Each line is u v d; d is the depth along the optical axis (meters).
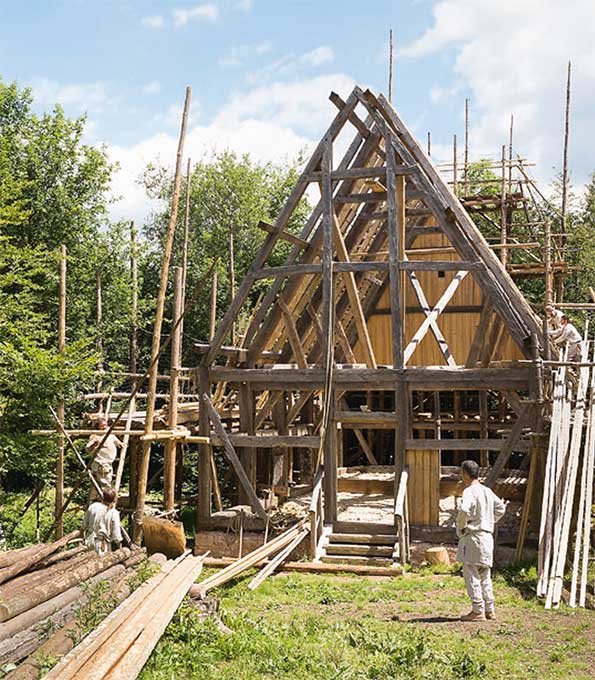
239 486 18.69
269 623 10.11
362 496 20.34
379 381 16.30
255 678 7.70
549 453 12.91
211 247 40.19
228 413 21.16
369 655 8.66
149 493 24.94
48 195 28.28
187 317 35.69
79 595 8.59
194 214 41.88
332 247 17.14
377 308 23.08
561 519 12.24
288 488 19.20
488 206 26.56
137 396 19.17
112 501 12.16
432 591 12.45
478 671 8.05
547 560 11.78
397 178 16.88
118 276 30.41
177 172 15.55
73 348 15.66
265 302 17.72
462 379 15.71
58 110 29.16
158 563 11.59
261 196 44.06
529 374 15.19
